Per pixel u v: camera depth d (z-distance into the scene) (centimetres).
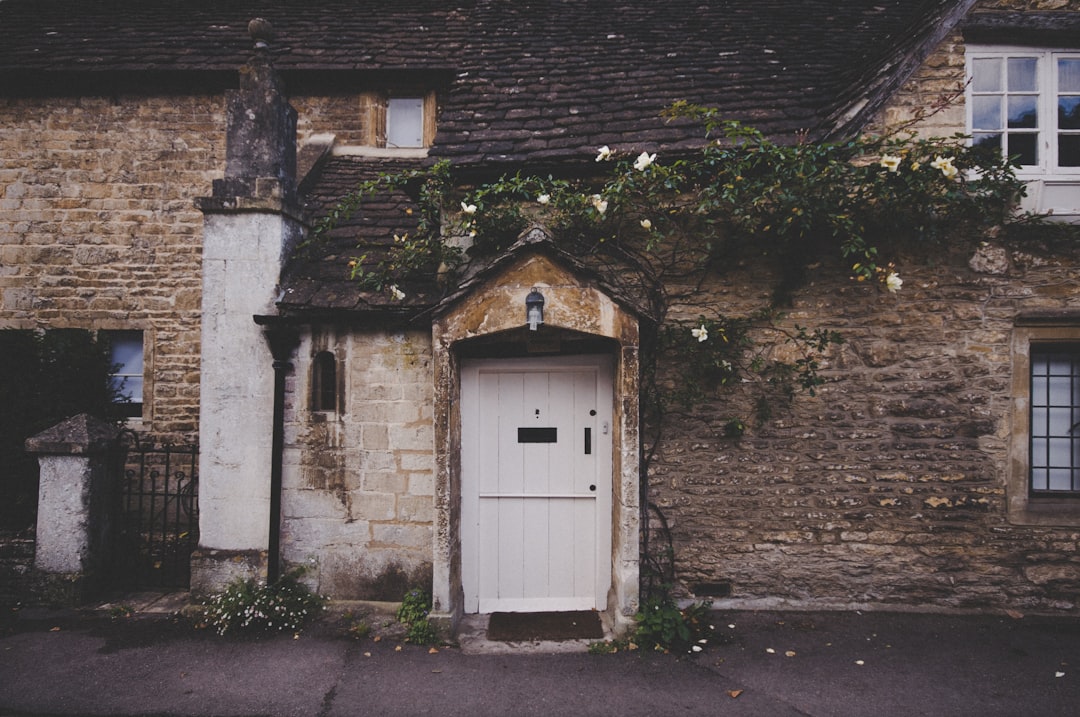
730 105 539
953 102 475
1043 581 469
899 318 479
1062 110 492
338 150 734
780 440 484
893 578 477
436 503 439
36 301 738
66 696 361
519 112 559
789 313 485
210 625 448
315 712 349
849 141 446
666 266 488
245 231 486
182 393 734
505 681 382
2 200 743
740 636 436
